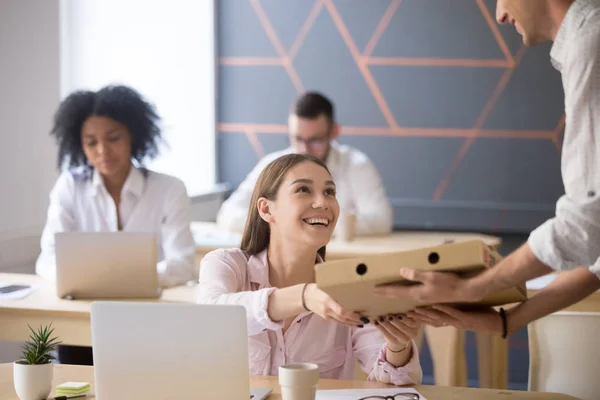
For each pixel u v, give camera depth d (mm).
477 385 4809
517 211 6055
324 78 6246
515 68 6000
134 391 1723
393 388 2014
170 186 3686
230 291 2174
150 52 5688
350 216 4570
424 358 5211
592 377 2455
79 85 5219
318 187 2145
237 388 1697
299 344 2193
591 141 1762
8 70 4195
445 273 1619
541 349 2523
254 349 2193
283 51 6285
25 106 4297
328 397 1929
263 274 2230
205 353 1697
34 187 4371
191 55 6125
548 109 5984
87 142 3521
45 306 3020
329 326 2211
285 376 1727
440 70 6086
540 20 1882
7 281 3506
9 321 3029
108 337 1724
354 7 6164
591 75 1759
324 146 4656
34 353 1905
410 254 1604
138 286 3131
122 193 3639
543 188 6023
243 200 5004
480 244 1572
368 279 1605
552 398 1953
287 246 2188
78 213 3670
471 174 6105
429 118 6125
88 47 5266
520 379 4848
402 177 6188
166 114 5855
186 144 6137
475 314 1977
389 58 6141
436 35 6074
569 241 1719
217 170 6422
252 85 6352
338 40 6203
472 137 6082
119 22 5434
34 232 4395
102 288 3137
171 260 3490
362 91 6195
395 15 6113
